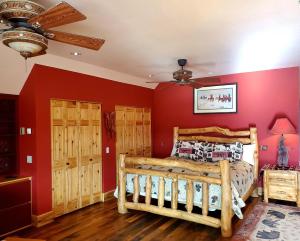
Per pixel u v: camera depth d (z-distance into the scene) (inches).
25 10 67.4
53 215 149.6
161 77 213.9
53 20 64.0
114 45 125.8
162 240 121.5
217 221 126.4
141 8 85.3
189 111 223.3
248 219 143.7
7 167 144.3
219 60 157.2
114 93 197.0
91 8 85.1
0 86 134.0
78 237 125.7
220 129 202.7
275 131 172.4
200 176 131.3
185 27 102.4
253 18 93.7
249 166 177.2
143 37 113.7
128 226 138.6
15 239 87.4
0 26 93.8
